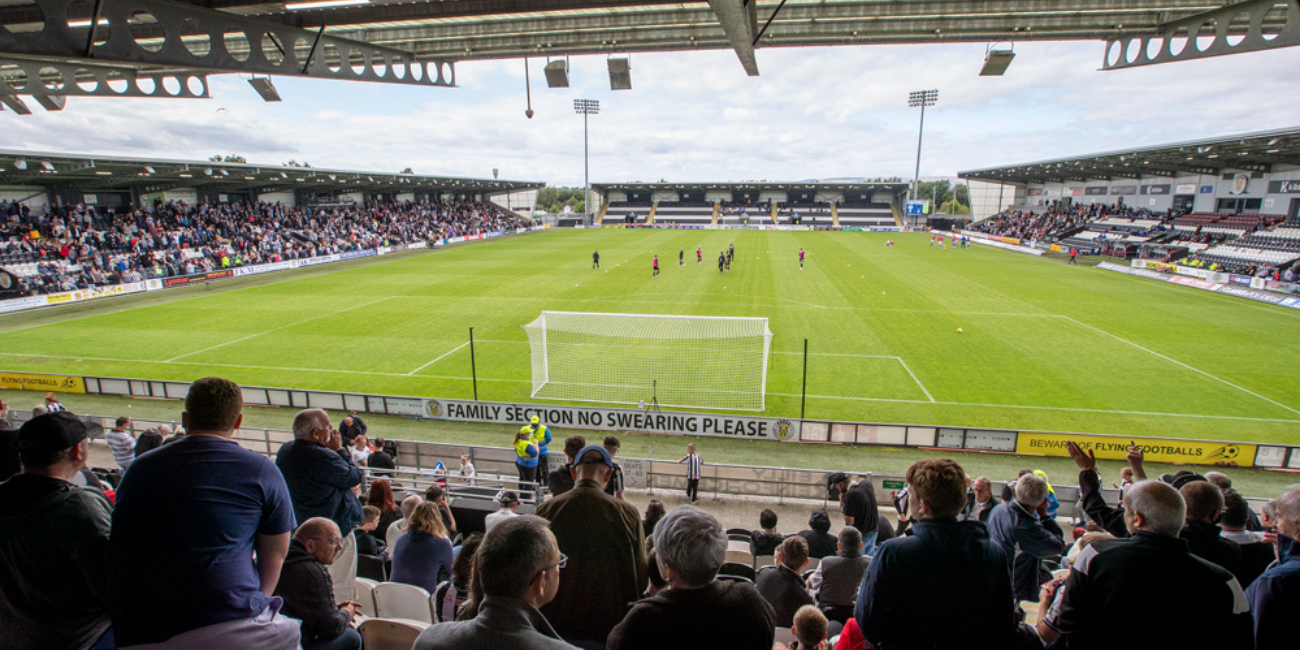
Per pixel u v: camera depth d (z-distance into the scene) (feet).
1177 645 8.95
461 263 167.02
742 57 31.65
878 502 39.96
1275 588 10.12
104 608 9.75
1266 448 44.75
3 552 9.02
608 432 54.19
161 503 8.30
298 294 116.98
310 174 170.60
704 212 361.10
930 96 287.69
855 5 38.99
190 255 143.74
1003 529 17.95
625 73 45.50
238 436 49.11
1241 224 157.38
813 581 19.97
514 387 63.67
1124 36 40.09
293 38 35.01
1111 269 153.17
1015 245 209.87
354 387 63.87
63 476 9.37
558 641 7.47
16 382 61.93
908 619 9.56
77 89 39.24
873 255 185.16
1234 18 34.55
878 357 73.31
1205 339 81.41
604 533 10.87
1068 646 9.69
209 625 8.40
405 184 236.22
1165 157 155.43
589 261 170.19
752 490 41.47
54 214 134.31
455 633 7.51
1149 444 46.16
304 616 11.57
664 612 8.19
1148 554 9.08
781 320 92.73
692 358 72.84
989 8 37.96
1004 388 62.85
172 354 74.84
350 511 16.87
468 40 44.80
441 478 37.65
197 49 41.60
